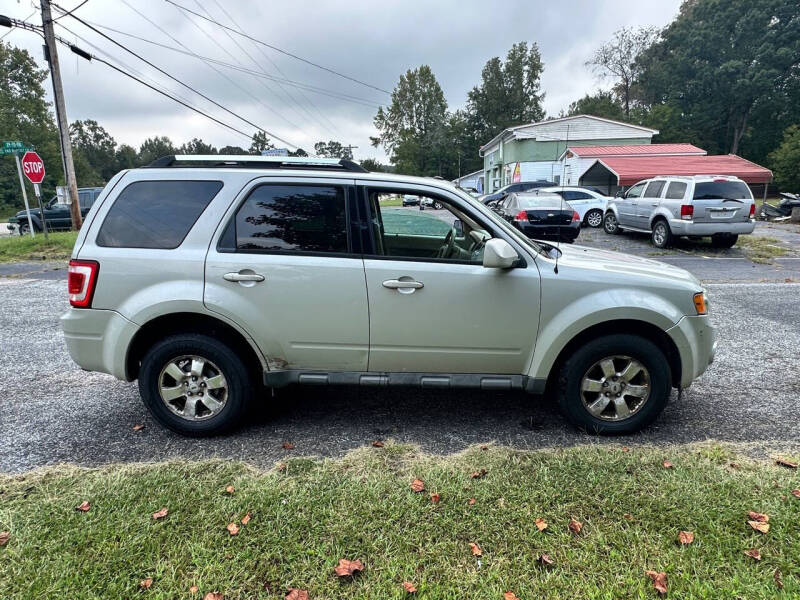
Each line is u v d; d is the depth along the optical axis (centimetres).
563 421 355
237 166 323
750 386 416
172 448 317
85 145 10400
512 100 7194
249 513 247
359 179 316
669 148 2781
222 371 322
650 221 1355
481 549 223
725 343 532
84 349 317
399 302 310
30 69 5153
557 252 360
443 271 309
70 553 219
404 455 307
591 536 231
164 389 325
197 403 329
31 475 283
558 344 313
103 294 311
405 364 324
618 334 316
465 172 7769
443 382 325
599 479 275
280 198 314
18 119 5134
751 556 216
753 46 4994
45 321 651
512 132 3275
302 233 314
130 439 329
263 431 341
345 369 326
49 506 252
